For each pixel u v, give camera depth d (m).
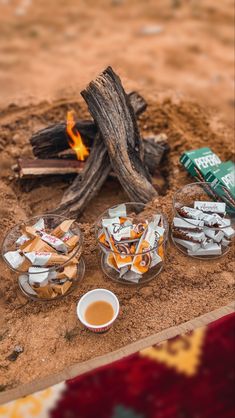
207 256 0.87
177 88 1.42
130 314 0.79
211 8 1.92
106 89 0.92
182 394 0.67
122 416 0.66
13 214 0.96
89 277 0.84
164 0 2.01
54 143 1.02
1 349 0.76
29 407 0.67
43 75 1.50
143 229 0.83
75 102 1.29
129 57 1.60
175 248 0.88
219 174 0.94
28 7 1.98
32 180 1.04
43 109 1.27
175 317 0.79
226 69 1.54
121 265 0.79
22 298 0.82
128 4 2.00
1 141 1.14
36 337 0.77
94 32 1.79
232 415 0.65
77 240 0.82
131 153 0.94
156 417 0.65
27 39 1.75
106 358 0.73
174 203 0.89
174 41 1.70
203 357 0.71
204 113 1.30
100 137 0.97
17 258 0.79
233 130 1.24
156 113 1.25
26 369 0.74
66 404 0.67
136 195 0.95
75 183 0.97
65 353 0.75
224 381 0.69
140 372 0.70
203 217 0.85
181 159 1.00
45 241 0.81
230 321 0.75
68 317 0.79
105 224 0.83
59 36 1.77
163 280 0.83
